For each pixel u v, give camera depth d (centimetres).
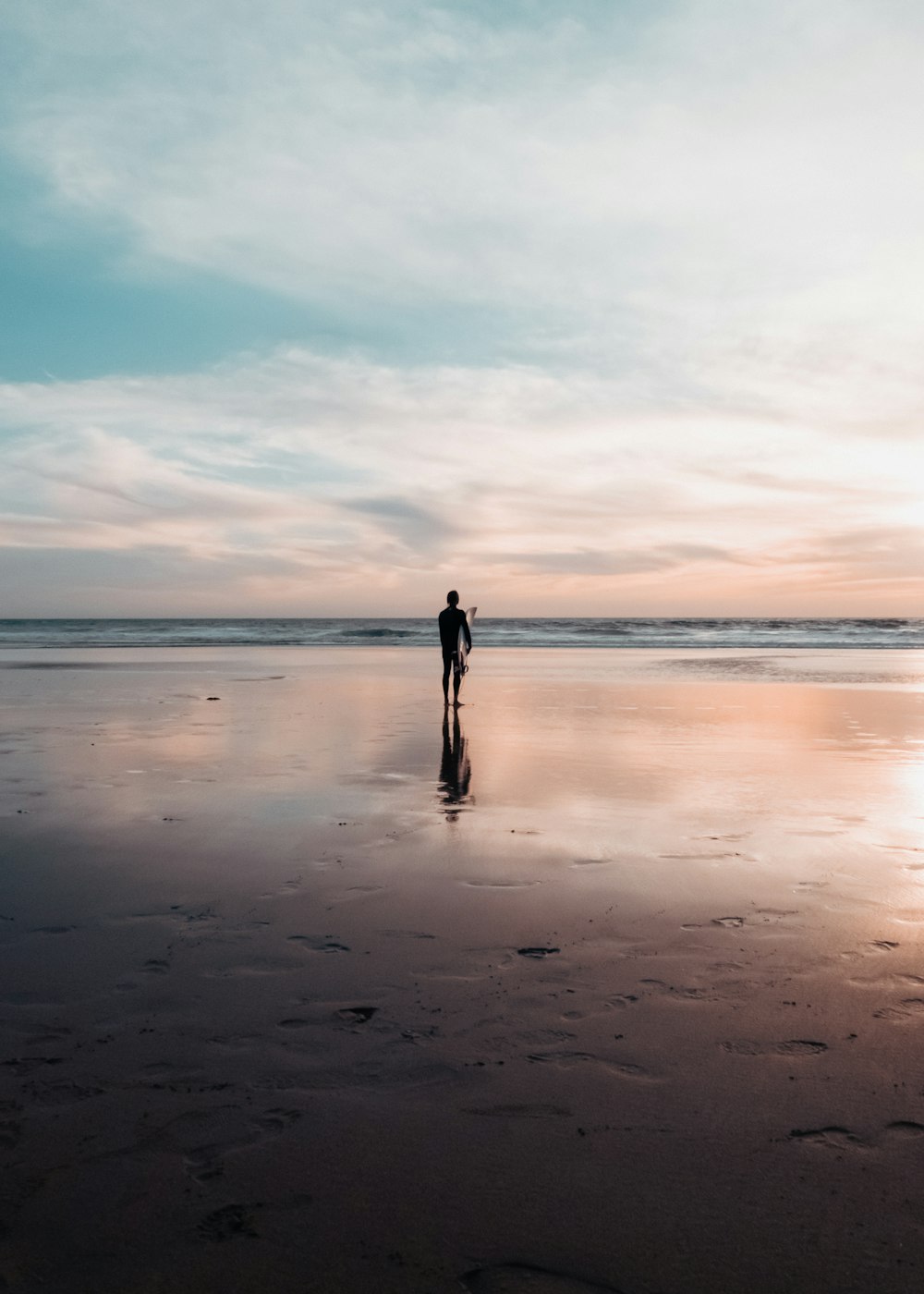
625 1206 208
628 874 471
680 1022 299
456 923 397
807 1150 228
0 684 1772
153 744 952
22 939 380
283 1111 248
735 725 1119
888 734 1031
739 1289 183
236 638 4888
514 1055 278
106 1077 267
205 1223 204
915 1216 204
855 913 408
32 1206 209
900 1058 273
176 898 434
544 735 1027
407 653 3142
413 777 757
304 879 465
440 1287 185
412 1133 238
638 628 6875
